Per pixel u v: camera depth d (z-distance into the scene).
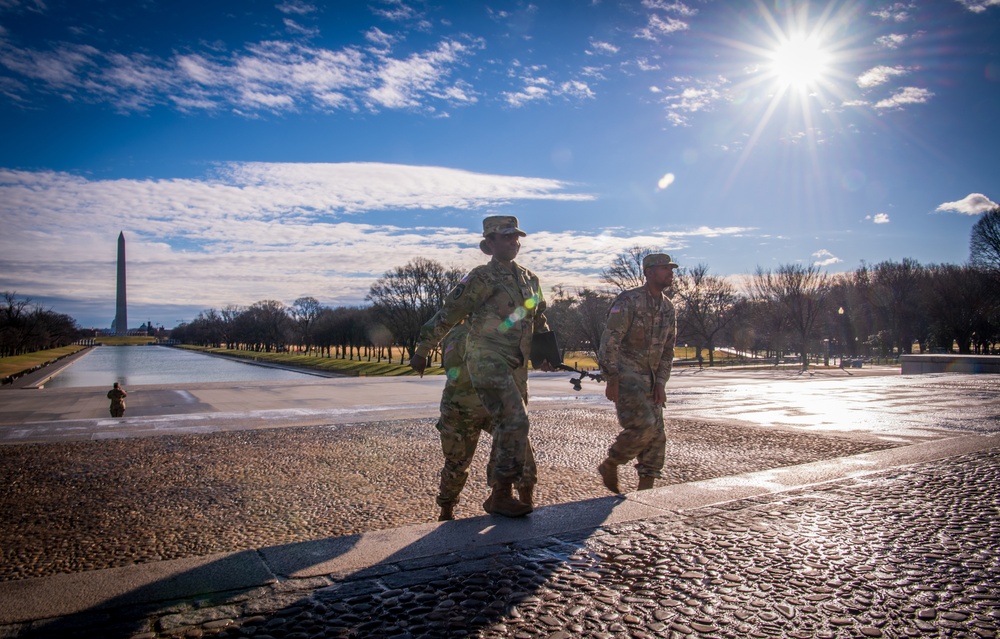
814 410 13.40
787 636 2.35
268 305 161.62
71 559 5.11
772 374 37.62
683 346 100.50
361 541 3.36
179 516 6.30
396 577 2.88
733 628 2.41
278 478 7.84
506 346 4.21
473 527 3.62
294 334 157.75
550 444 9.91
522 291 4.32
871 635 2.37
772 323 73.44
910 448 5.94
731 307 72.62
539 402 16.02
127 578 2.85
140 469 8.37
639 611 2.54
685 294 63.94
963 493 4.34
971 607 2.61
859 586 2.81
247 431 11.53
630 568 3.00
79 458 9.09
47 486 7.50
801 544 3.33
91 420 13.13
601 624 2.43
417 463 8.65
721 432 10.55
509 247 4.36
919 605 2.63
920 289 74.06
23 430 11.77
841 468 5.09
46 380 50.78
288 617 2.48
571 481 7.45
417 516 6.25
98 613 2.51
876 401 14.84
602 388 20.38
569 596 2.68
